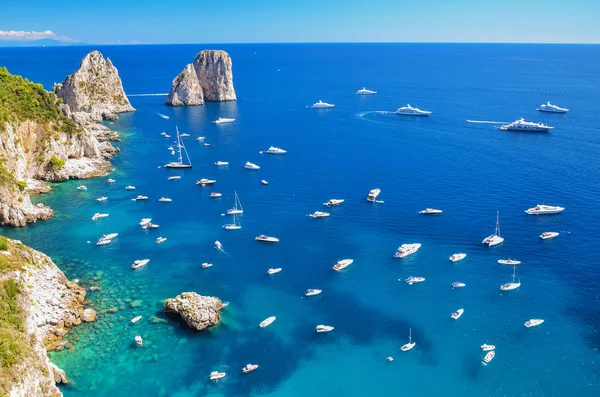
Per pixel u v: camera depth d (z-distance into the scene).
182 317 72.31
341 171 146.12
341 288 83.19
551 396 59.53
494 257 91.88
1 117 117.75
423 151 165.88
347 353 67.50
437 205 117.19
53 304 71.19
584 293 80.00
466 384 61.72
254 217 113.25
